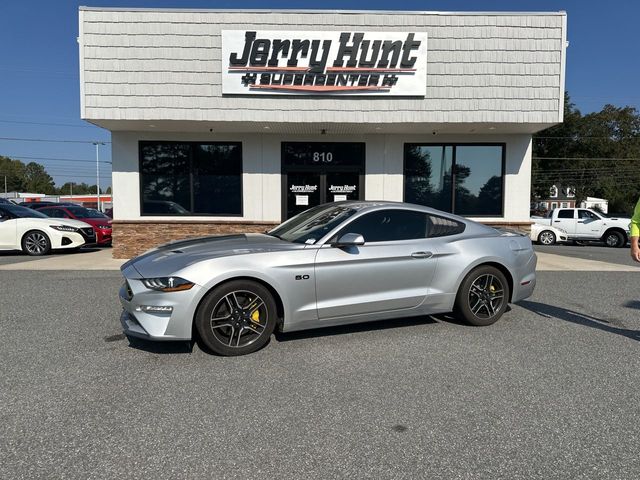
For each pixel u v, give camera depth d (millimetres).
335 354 4402
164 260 4375
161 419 3129
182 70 9586
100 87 9555
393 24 9609
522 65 9727
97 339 4797
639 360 4301
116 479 2469
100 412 3223
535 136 52688
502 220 11414
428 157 11461
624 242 19109
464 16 9641
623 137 53938
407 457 2691
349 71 9617
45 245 11953
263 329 4387
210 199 11414
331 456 2695
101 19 9469
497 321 5590
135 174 11156
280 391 3578
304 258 4480
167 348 4523
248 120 9711
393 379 3826
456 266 5133
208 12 9500
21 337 4859
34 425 3035
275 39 9523
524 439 2895
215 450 2756
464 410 3281
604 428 3035
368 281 4738
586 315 5934
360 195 11453
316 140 11328
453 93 9734
